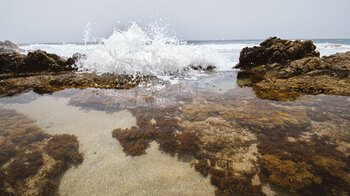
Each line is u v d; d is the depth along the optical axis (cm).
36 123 330
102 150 259
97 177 212
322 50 1705
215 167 224
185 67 804
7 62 690
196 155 246
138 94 480
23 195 187
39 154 247
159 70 700
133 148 262
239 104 407
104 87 542
